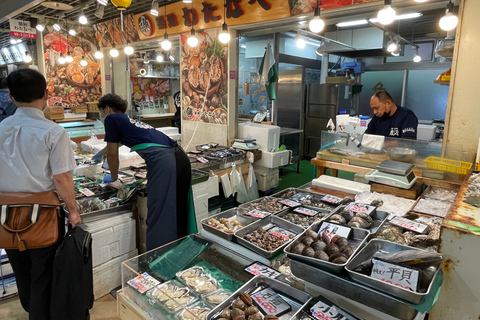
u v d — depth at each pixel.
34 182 1.88
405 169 2.45
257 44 5.96
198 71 4.73
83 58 6.40
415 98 7.71
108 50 6.44
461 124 2.77
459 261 1.28
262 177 4.45
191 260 1.75
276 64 5.68
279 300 1.38
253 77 6.30
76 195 2.71
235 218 2.17
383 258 1.27
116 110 2.88
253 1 3.81
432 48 7.31
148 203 2.71
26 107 1.89
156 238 2.67
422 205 2.13
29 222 1.81
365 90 8.39
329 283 1.30
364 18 3.43
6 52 8.22
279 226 2.02
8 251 2.05
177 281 1.63
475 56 2.62
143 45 5.71
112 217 2.65
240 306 1.31
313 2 3.38
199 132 4.90
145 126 2.88
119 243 2.70
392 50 5.49
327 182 2.72
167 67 7.31
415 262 1.23
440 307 1.36
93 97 6.64
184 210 2.90
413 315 1.13
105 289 2.66
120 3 2.92
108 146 2.78
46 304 2.06
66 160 1.94
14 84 1.82
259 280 1.49
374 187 2.52
